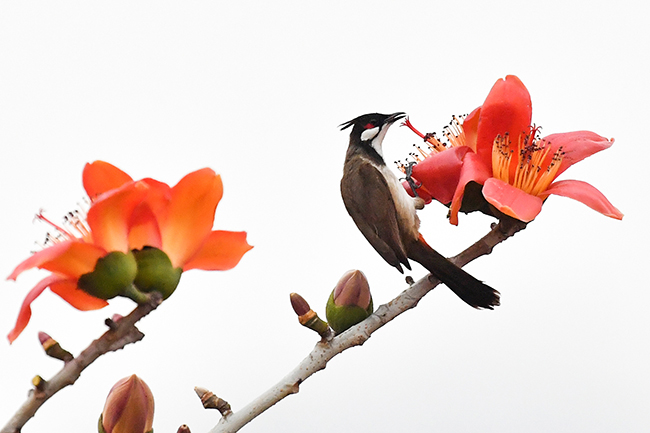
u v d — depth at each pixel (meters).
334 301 4.82
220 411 4.49
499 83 4.94
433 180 4.95
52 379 3.56
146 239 3.73
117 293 3.62
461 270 4.71
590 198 4.54
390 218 5.32
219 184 3.81
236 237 4.14
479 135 4.95
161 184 3.74
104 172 3.89
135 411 4.11
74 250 3.48
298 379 4.54
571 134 5.12
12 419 3.52
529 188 4.81
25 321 3.45
